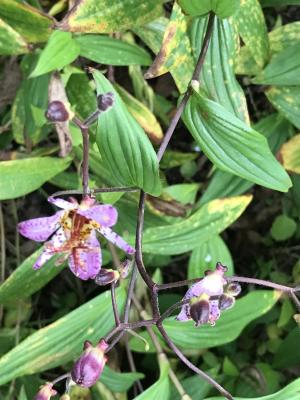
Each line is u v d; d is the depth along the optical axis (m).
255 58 0.24
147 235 0.24
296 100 0.25
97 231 0.19
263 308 0.24
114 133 0.18
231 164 0.20
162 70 0.22
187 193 0.26
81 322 0.23
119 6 0.21
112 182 0.24
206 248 0.25
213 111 0.19
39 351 0.23
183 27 0.21
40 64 0.21
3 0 0.22
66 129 0.23
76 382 0.17
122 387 0.25
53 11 0.25
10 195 0.22
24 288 0.24
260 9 0.23
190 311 0.17
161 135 0.25
